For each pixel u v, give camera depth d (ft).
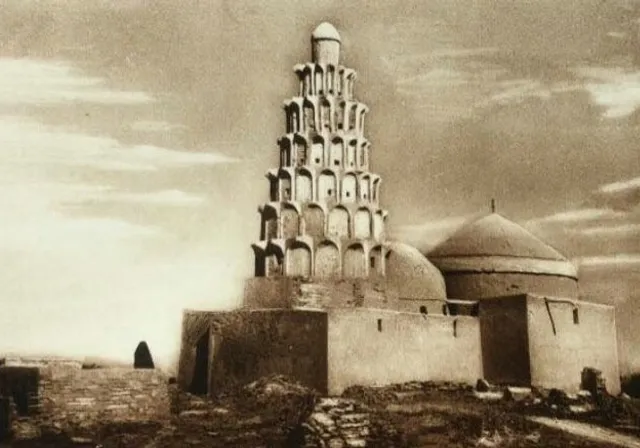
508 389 61.62
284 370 59.00
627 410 58.59
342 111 68.18
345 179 67.82
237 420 52.13
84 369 51.70
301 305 63.05
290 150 67.10
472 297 72.64
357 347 59.72
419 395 59.36
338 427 47.65
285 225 66.13
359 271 66.44
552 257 68.74
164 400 53.06
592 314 67.77
